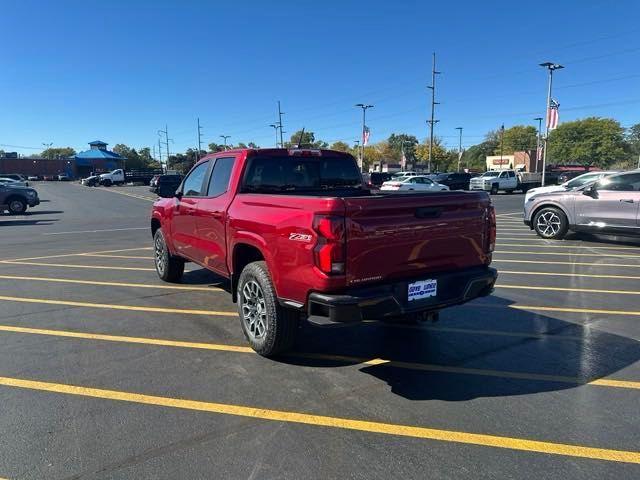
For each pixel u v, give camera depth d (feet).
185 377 13.76
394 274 12.99
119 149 470.80
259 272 14.64
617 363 14.70
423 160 338.13
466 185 145.18
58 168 320.09
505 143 446.60
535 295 22.70
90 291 23.67
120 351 15.75
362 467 9.55
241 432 10.88
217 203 17.70
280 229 13.33
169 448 10.24
